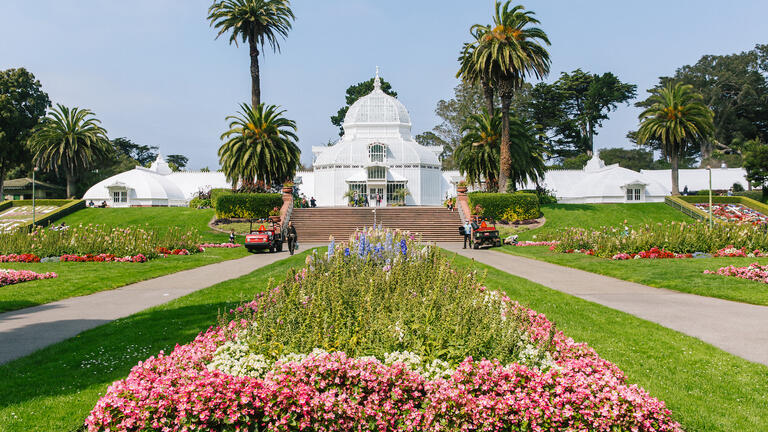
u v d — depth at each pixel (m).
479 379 5.45
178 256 24.59
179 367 5.83
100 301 12.94
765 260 18.81
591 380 5.50
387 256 13.24
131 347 8.25
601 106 90.06
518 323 6.89
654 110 53.28
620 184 59.22
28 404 6.00
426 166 60.06
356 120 64.12
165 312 10.98
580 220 43.69
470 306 6.97
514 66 40.41
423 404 5.42
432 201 60.56
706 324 9.92
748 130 88.75
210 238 38.00
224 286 14.62
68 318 10.87
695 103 51.81
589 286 15.10
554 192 62.56
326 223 41.22
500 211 42.47
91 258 21.94
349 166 59.12
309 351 6.12
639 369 7.18
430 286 8.73
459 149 47.25
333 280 8.73
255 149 43.69
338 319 6.76
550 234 34.81
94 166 73.25
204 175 71.06
